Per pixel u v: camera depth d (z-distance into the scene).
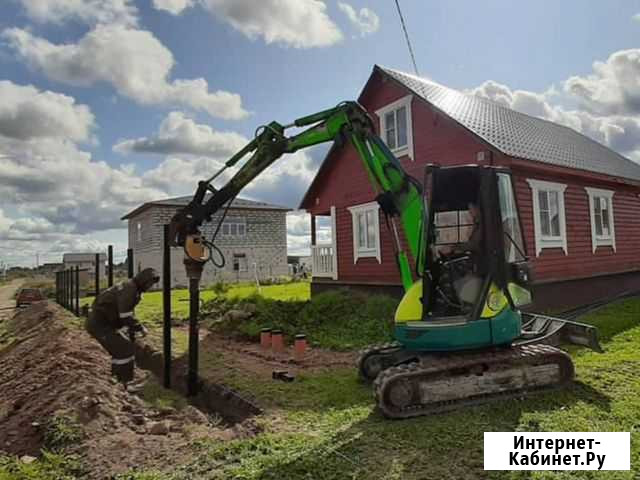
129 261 10.09
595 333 6.16
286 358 8.77
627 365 6.58
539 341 6.07
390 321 10.89
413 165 13.54
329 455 4.05
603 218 15.08
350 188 16.36
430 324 5.38
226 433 4.89
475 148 11.66
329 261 17.42
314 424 5.00
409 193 5.87
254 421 5.18
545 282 12.09
